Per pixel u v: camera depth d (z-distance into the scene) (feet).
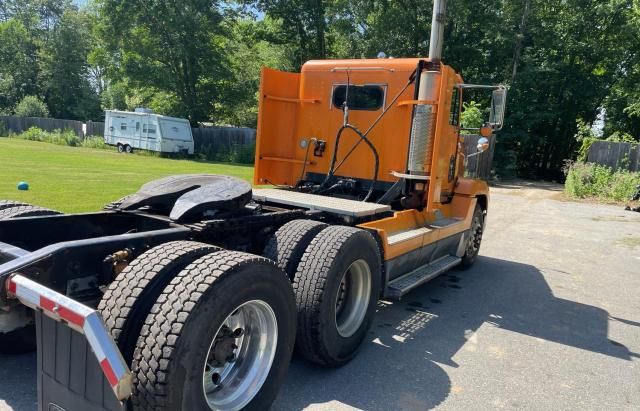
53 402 8.72
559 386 13.25
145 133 100.89
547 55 95.40
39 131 130.62
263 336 10.52
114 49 122.52
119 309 8.75
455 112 21.50
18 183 39.45
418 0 99.96
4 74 186.70
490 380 13.32
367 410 11.32
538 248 32.40
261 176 20.76
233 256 9.75
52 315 7.84
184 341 8.32
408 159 18.98
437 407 11.70
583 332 17.56
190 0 115.14
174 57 119.55
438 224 20.02
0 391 11.18
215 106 133.80
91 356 8.04
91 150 101.65
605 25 96.84
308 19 117.91
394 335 16.08
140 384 8.33
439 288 22.09
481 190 24.48
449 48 98.73
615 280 25.26
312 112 21.16
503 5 94.84
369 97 19.94
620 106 94.58
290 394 11.82
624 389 13.32
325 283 12.17
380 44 103.50
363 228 14.97
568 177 66.90
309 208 16.02
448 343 15.71
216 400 9.70
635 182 60.34
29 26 206.39
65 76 183.83
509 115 91.91
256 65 137.28
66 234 13.06
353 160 20.49
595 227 41.57
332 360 12.89
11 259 9.60
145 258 9.55
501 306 19.97
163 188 14.33
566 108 103.40
